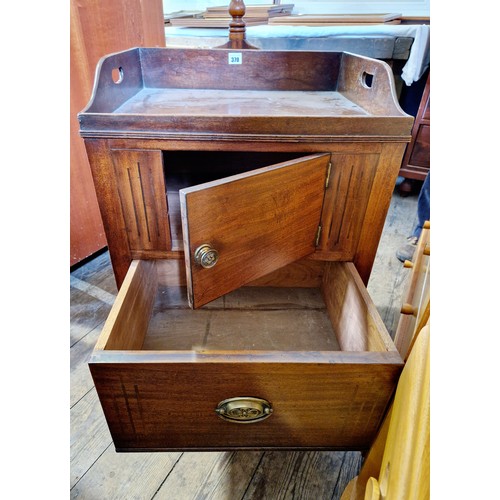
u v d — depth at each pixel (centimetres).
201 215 56
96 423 91
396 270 150
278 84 103
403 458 47
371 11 254
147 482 80
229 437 67
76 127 130
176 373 56
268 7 218
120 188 72
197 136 67
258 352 57
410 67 174
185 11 262
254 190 61
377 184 74
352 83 93
